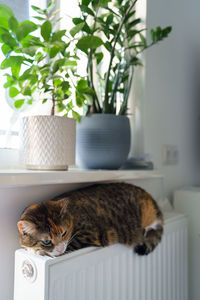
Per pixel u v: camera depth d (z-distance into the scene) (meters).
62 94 0.72
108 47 0.85
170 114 1.26
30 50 0.64
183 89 1.36
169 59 1.26
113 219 0.71
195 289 1.12
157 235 0.84
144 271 0.82
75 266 0.61
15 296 0.59
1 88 0.76
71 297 0.60
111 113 0.85
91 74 0.84
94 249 0.66
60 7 0.93
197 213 1.12
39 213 0.56
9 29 0.69
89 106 0.84
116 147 0.80
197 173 1.46
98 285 0.66
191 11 1.44
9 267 0.67
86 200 0.70
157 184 1.16
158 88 1.18
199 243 1.11
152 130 1.14
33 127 0.64
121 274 0.73
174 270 0.97
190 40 1.43
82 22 0.72
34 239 0.55
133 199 0.81
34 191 0.73
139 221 0.79
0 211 0.66
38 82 0.67
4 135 0.76
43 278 0.54
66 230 0.58
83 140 0.79
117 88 0.93
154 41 0.94
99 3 0.79
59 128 0.65
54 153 0.65
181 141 1.33
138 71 1.11
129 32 0.90
